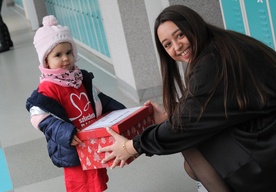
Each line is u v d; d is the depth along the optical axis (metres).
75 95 3.43
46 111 3.31
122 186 4.44
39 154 5.54
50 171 5.07
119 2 6.27
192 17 2.76
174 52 2.84
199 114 2.70
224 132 2.79
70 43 3.45
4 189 4.88
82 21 9.96
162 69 3.06
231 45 2.71
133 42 6.35
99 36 8.96
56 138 3.29
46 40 3.36
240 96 2.65
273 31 4.35
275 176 2.74
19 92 8.34
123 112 3.38
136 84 6.45
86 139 3.22
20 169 5.27
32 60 10.59
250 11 4.61
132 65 6.39
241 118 2.69
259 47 2.77
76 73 3.44
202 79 2.69
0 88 8.85
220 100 2.67
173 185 4.26
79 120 3.43
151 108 3.38
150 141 2.88
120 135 3.07
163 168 4.61
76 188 3.50
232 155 2.77
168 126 2.80
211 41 2.76
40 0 14.57
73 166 3.43
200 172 2.97
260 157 2.70
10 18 18.31
